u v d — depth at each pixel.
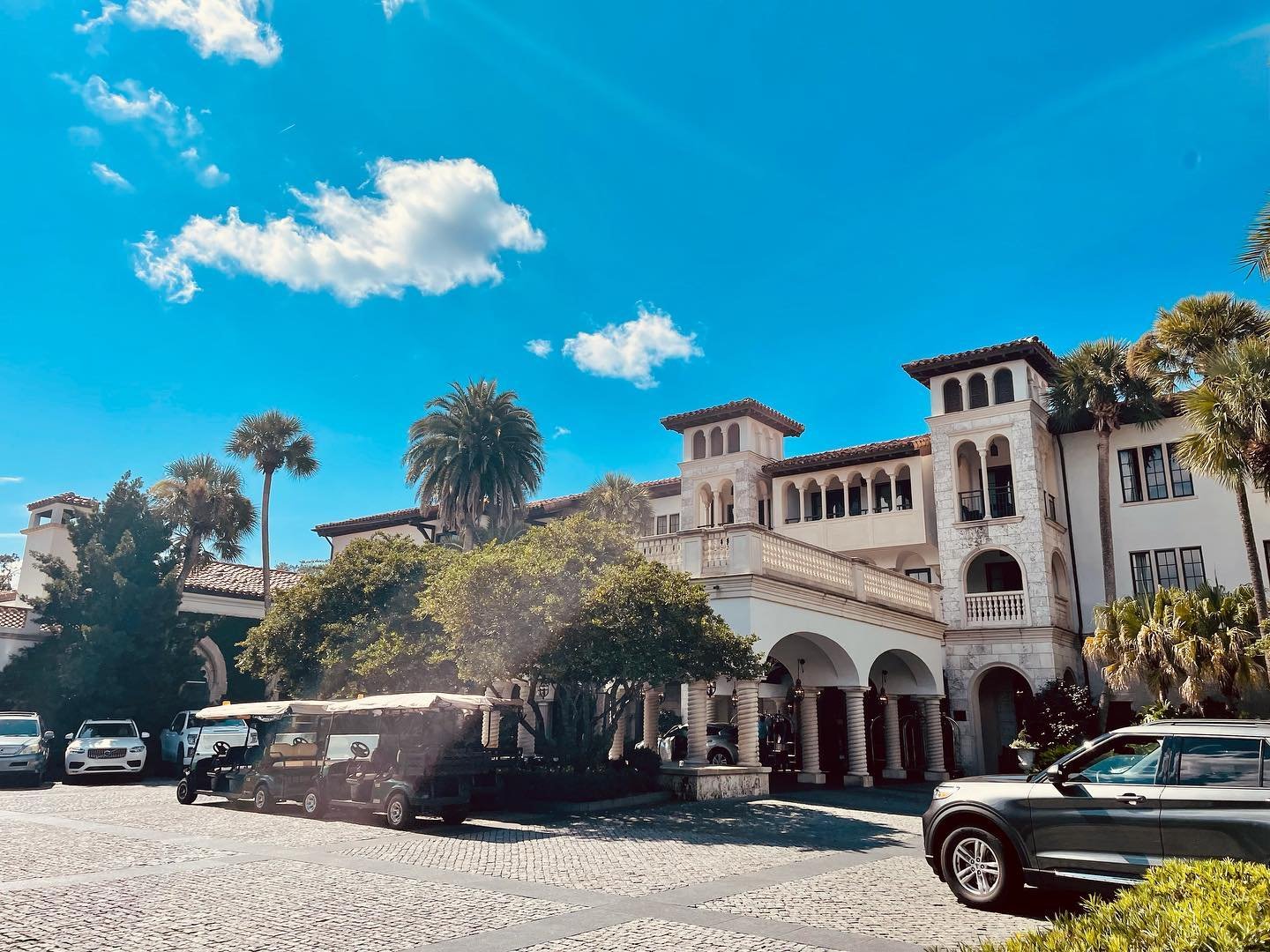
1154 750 8.04
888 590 24.94
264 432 37.53
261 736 17.98
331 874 9.59
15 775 23.00
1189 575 27.28
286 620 22.38
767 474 34.16
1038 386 30.39
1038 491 27.91
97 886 8.78
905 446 30.83
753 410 34.22
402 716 15.27
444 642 18.34
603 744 17.78
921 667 26.59
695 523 34.25
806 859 11.33
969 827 8.58
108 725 24.75
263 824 14.09
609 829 13.91
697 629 15.71
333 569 22.50
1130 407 27.38
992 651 27.73
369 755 15.47
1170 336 22.38
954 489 29.22
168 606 28.75
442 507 35.59
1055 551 28.67
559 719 19.94
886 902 8.69
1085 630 28.50
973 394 29.84
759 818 15.59
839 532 32.03
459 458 35.16
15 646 28.22
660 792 17.75
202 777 17.56
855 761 22.84
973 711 27.64
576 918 7.67
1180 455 17.94
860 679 22.45
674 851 11.72
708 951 6.67
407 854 11.11
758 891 9.04
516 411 36.88
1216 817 7.37
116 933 6.95
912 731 28.19
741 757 19.36
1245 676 19.56
